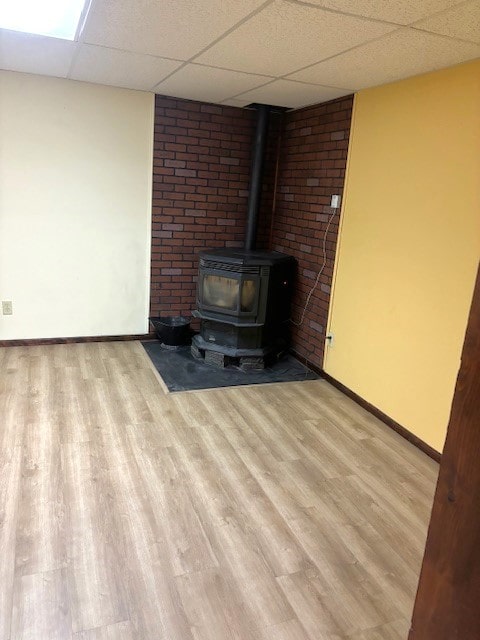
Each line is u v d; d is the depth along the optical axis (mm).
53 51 2855
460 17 1863
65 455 2539
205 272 3875
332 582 1835
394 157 2992
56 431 2771
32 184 3805
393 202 3020
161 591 1736
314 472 2561
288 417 3180
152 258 4312
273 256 4012
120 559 1867
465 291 2523
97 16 2182
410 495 2414
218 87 3479
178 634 1577
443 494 833
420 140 2775
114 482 2342
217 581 1800
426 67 2576
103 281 4211
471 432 765
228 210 4461
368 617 1690
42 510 2104
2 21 2385
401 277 2980
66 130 3793
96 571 1801
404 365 2984
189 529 2062
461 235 2533
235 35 2299
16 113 3635
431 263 2740
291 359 4285
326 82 3070
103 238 4113
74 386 3393
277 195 4508
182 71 3100
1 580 1729
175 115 4059
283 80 3104
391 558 1980
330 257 3727
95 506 2156
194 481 2402
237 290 3746
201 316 3965
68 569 1800
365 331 3350
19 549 1875
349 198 3463
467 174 2479
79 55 2918
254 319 3846
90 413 3018
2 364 3688
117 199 4070
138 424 2930
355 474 2568
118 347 4246
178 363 3977
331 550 2002
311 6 1878
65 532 1984
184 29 2273
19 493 2205
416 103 2789
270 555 1948
